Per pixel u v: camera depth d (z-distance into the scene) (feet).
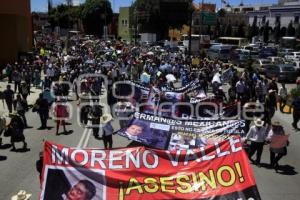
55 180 27.73
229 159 28.37
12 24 146.10
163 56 158.92
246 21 366.84
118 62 130.41
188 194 27.48
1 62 144.66
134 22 319.47
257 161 50.62
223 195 27.40
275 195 41.55
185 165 28.32
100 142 60.54
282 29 288.30
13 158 53.16
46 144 28.09
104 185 27.68
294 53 189.67
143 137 47.47
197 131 46.24
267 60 154.30
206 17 221.87
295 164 51.88
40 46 208.44
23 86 85.20
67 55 159.33
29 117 79.97
